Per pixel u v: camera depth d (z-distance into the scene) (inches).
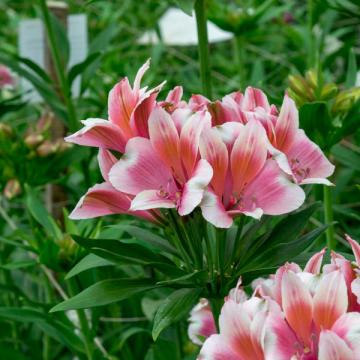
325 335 32.4
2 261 57.1
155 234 40.3
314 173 37.5
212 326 42.4
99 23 84.7
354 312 33.5
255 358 34.5
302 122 44.2
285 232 38.9
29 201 47.5
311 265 35.7
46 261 45.9
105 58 73.4
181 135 36.1
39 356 57.2
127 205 38.2
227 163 36.1
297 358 33.4
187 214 36.6
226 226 35.3
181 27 82.4
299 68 66.4
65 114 55.1
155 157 36.7
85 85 54.7
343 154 49.4
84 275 47.6
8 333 59.6
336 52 53.6
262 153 36.1
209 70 46.3
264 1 60.3
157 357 49.6
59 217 60.6
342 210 49.8
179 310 37.5
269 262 38.4
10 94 87.9
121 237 48.8
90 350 48.5
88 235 46.2
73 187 58.5
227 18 58.4
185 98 55.2
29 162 53.9
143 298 50.4
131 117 37.0
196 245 38.0
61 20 62.4
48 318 47.5
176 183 36.5
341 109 45.4
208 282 38.4
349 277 34.5
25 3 99.0
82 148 53.9
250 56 87.3
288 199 36.0
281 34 85.9
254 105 38.2
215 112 36.9
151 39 83.8
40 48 63.4
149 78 63.8
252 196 36.4
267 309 33.9
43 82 58.2
